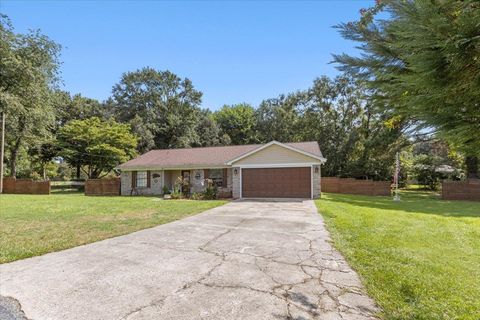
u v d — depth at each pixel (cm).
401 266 423
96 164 2723
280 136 3534
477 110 177
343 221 787
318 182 1577
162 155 2138
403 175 2716
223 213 990
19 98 2016
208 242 580
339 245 547
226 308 306
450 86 172
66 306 314
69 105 3216
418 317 283
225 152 2012
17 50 2059
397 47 203
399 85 212
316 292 344
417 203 1398
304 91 3375
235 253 502
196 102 4062
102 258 477
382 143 2120
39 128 2267
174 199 1564
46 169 3778
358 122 2814
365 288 353
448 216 956
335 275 397
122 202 1362
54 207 1156
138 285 367
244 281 378
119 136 2647
